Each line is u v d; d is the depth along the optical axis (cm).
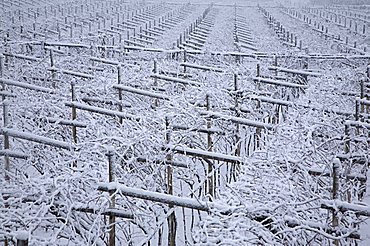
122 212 625
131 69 1421
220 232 546
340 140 902
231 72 1419
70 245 658
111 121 1006
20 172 827
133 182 766
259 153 791
